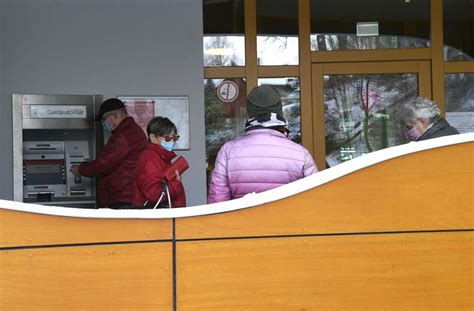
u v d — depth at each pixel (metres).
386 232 2.48
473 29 5.85
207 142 5.77
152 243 2.42
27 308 2.36
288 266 2.46
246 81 5.77
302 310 2.46
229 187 3.17
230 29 5.76
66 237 2.38
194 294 2.43
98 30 5.29
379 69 5.84
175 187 3.81
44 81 5.23
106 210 2.40
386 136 5.86
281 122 3.17
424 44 5.87
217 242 2.44
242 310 2.45
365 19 5.85
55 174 5.38
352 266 2.47
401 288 2.48
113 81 5.30
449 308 2.49
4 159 5.19
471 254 2.49
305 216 2.46
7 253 2.35
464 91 5.86
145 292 2.41
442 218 2.49
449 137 2.49
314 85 5.81
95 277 2.39
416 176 2.48
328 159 5.83
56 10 5.25
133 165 4.89
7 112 5.19
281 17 5.79
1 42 5.17
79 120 5.28
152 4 5.33
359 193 2.47
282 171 3.10
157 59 5.33
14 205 2.34
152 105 5.32
